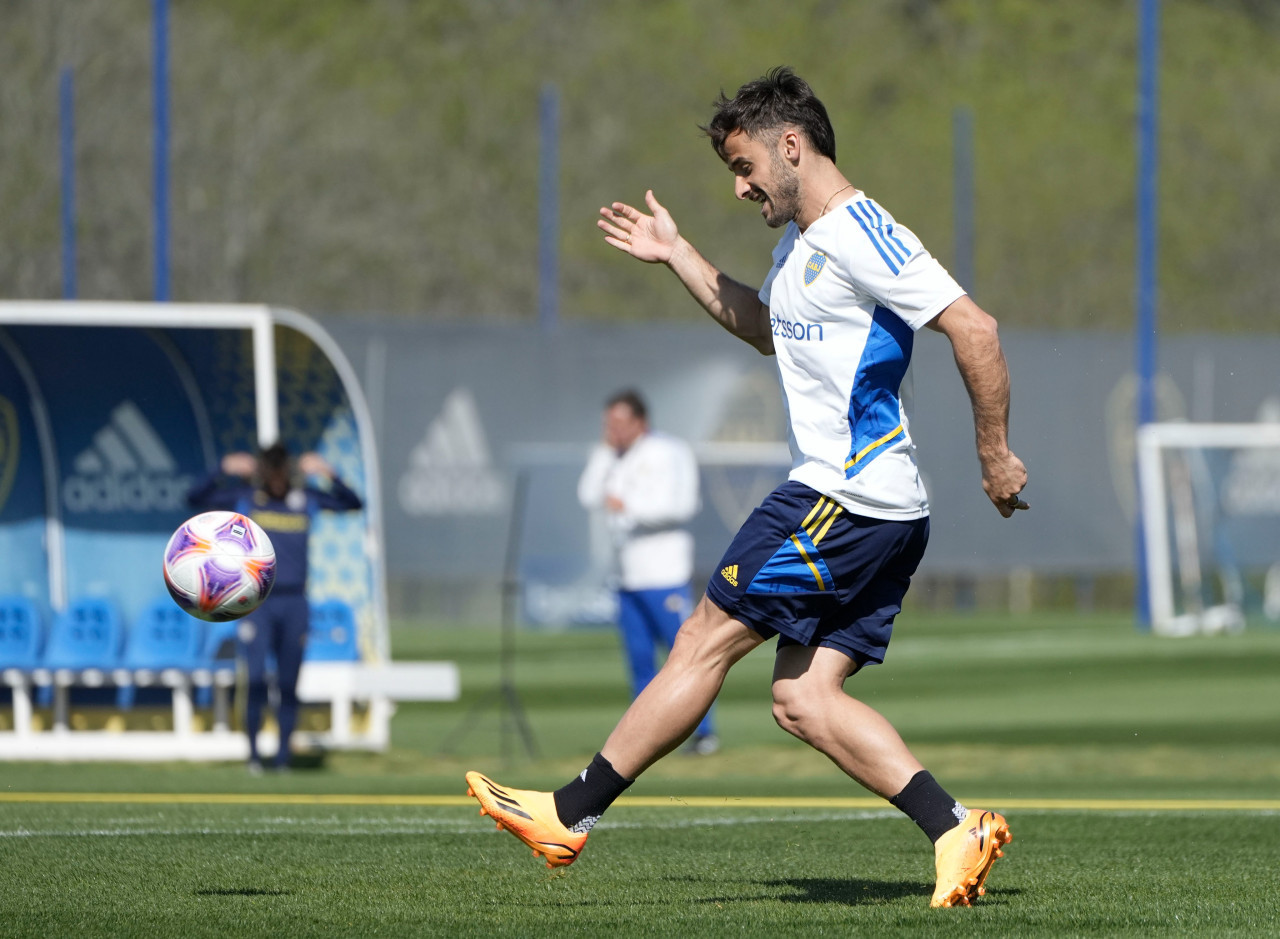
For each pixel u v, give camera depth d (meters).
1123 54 158.25
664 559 40.97
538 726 49.44
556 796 17.05
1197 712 52.78
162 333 42.44
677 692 16.92
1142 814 26.20
